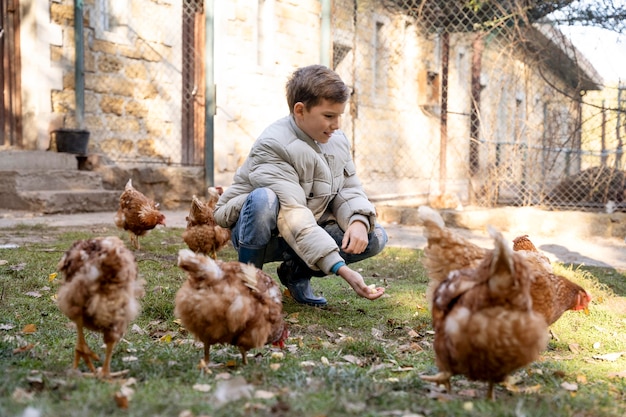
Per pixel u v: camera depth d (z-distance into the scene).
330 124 4.94
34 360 3.72
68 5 13.91
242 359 3.85
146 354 3.96
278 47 16.78
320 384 3.36
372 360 4.23
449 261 3.75
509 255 2.80
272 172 5.04
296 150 5.04
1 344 4.04
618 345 4.89
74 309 3.33
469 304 2.98
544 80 13.95
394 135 19.66
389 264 8.05
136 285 3.53
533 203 13.67
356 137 18.17
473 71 14.83
